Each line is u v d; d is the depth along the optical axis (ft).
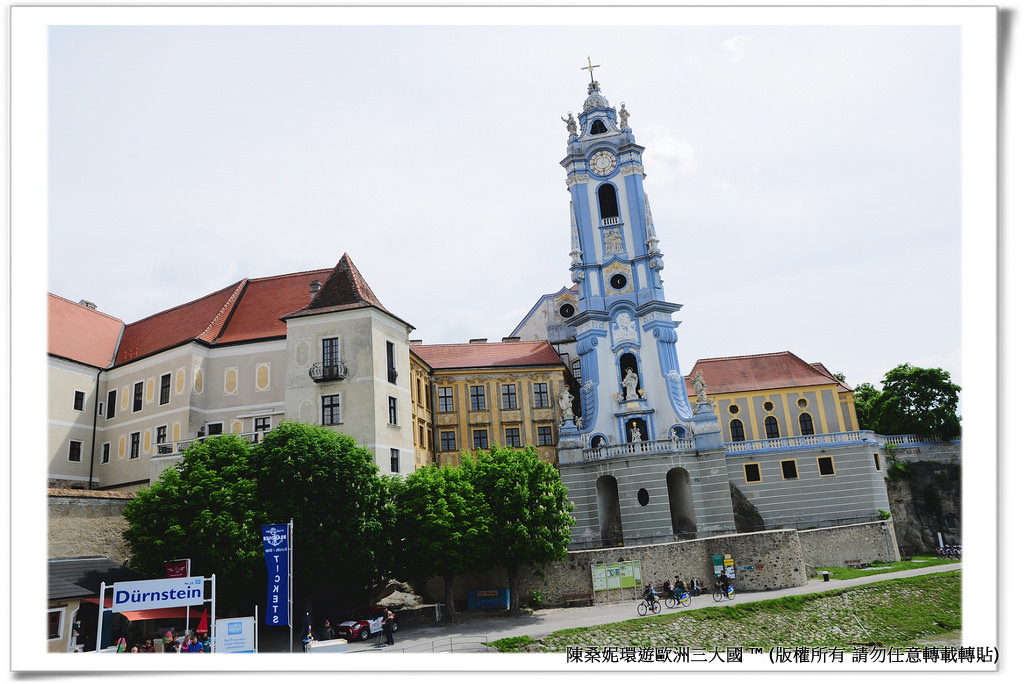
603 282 217.56
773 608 132.26
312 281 179.83
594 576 146.82
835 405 221.87
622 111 229.25
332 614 136.67
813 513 191.42
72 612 111.34
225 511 116.16
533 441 207.10
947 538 196.75
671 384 202.90
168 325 188.44
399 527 135.44
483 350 223.30
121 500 133.69
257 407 163.84
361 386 155.53
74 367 175.32
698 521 181.88
